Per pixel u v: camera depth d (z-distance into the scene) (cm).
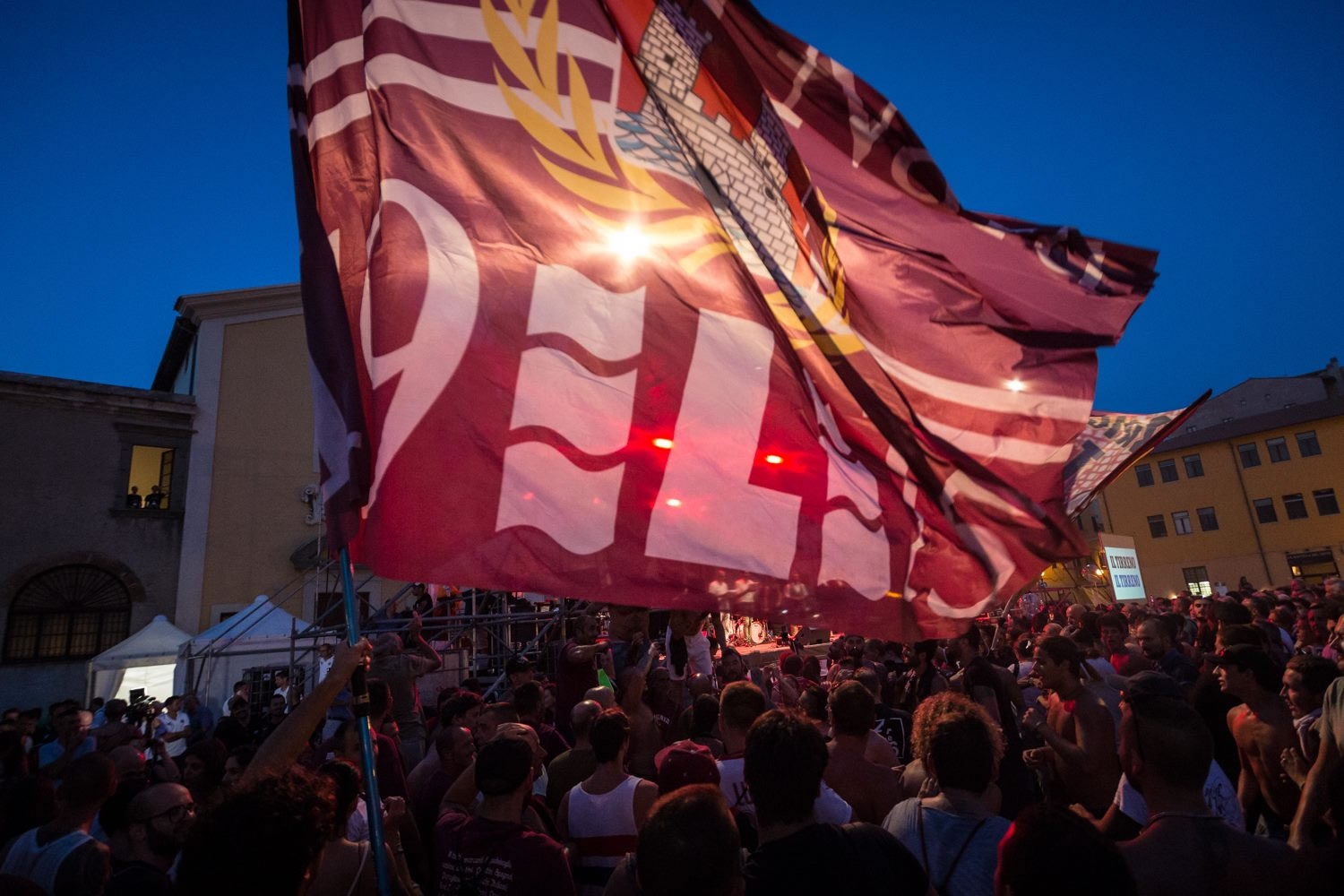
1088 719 373
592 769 411
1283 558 4094
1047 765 400
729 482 305
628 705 498
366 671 224
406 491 258
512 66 333
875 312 381
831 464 327
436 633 1243
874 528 325
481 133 319
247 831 145
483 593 1334
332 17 325
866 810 331
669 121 351
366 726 218
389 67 316
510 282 299
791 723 213
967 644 590
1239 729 391
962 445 374
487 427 276
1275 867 195
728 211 350
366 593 1920
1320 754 299
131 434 1883
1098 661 469
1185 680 623
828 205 386
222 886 141
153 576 1844
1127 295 417
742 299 337
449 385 278
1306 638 904
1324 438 4050
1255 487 4228
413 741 634
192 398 1970
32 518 1731
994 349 395
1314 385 4716
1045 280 410
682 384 312
